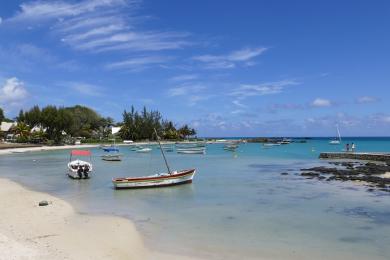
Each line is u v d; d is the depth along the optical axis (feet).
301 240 63.62
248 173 168.45
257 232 68.44
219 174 164.86
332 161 235.40
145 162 244.42
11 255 49.52
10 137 488.44
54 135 460.55
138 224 74.18
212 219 78.79
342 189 117.80
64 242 58.80
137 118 615.57
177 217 80.69
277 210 87.56
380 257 55.62
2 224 69.67
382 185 124.47
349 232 68.64
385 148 405.59
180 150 366.22
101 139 558.56
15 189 118.01
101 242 60.18
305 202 97.14
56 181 141.69
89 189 122.01
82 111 603.26
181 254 55.98
